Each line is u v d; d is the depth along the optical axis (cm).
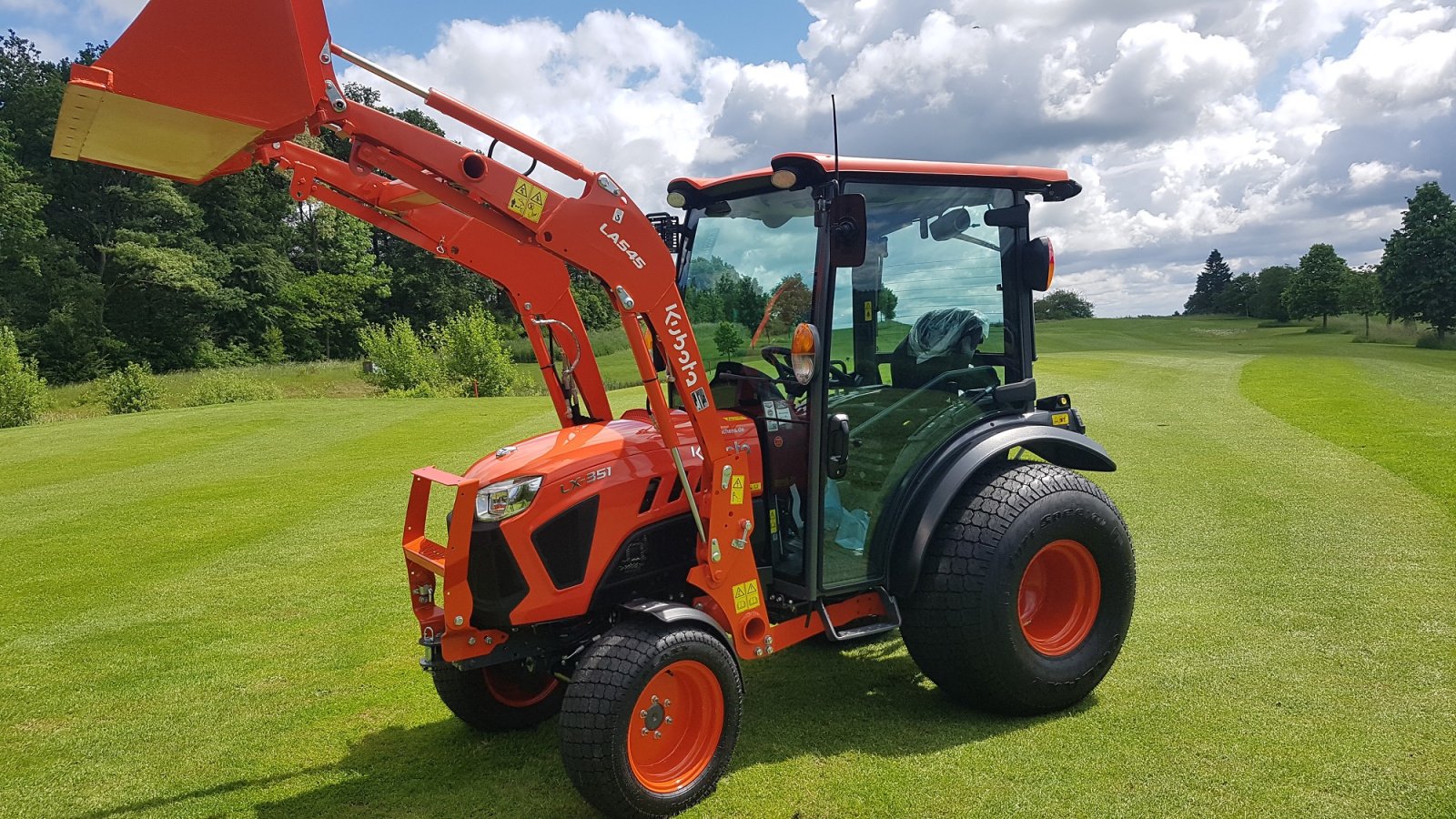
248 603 584
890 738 344
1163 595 490
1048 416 395
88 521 855
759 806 298
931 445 366
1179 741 327
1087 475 817
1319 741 321
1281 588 492
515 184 296
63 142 265
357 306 4741
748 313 359
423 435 1384
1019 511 346
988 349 383
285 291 4334
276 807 326
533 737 373
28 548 759
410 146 293
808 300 338
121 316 3975
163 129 260
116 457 1288
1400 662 387
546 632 327
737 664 314
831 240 317
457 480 309
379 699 423
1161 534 616
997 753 326
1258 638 422
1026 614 371
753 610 329
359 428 1492
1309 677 376
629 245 301
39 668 480
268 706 419
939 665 353
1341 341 4519
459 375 2719
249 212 4538
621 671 283
